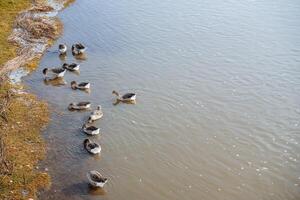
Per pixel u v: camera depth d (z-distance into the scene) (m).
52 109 46.78
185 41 61.94
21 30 65.12
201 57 57.66
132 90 50.44
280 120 45.38
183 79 52.66
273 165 39.22
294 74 53.78
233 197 35.47
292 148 41.41
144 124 44.38
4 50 58.69
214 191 36.00
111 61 56.91
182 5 75.31
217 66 55.50
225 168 38.69
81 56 58.34
